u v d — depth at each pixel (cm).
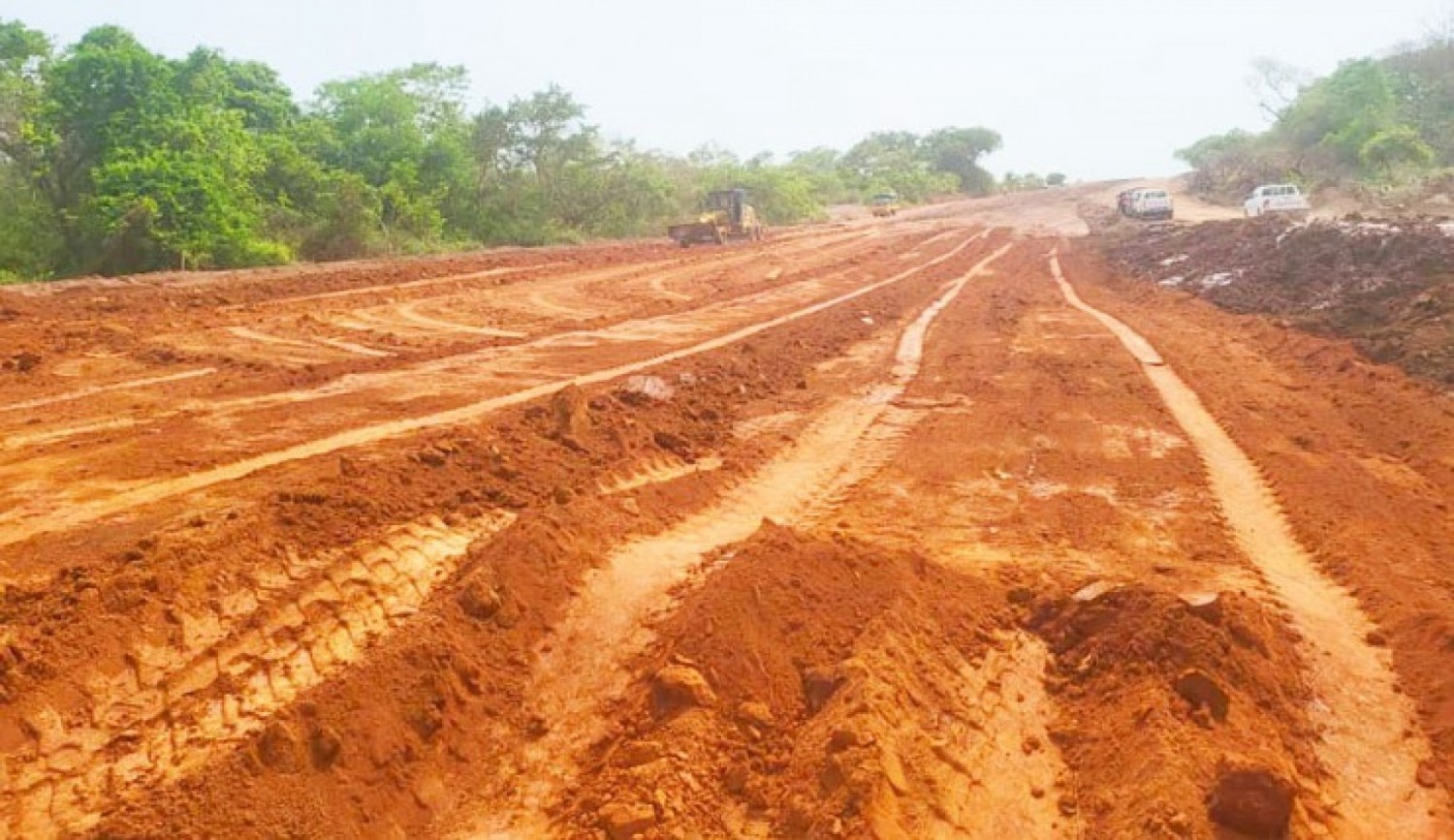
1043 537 907
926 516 961
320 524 783
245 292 2081
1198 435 1268
